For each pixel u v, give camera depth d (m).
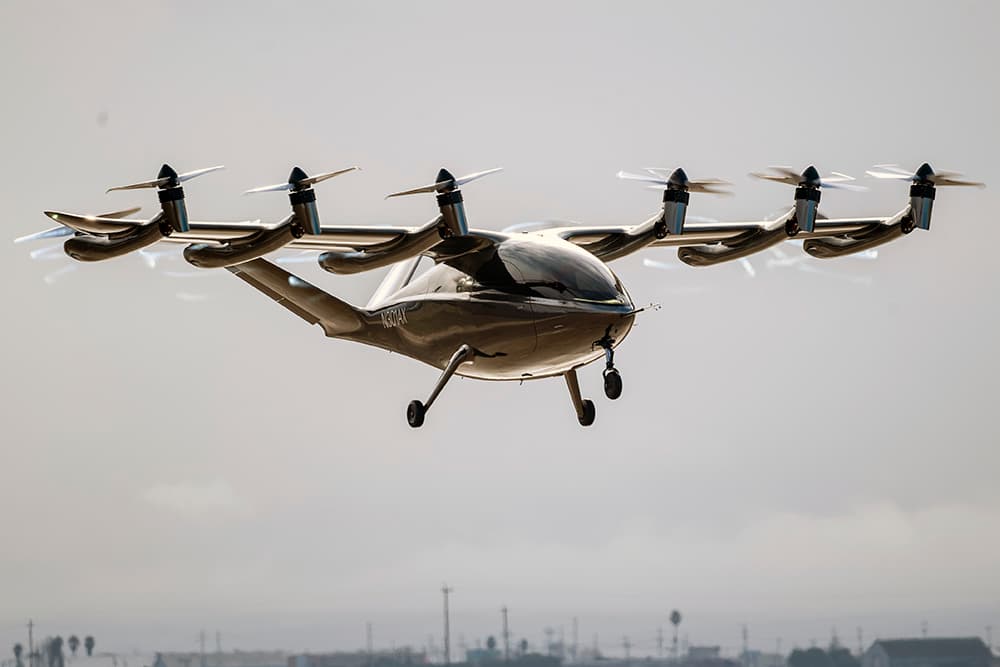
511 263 103.00
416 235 100.94
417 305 107.50
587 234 110.00
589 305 99.88
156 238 97.56
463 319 104.38
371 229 100.81
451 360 104.75
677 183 107.00
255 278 111.69
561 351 102.25
